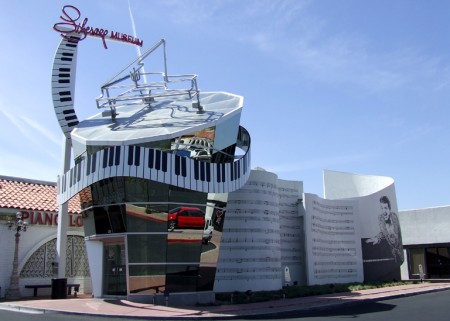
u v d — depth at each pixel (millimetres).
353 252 39062
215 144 24562
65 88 29203
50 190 34281
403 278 52281
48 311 19938
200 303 23031
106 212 23875
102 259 25734
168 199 23172
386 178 44344
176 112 28234
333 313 20469
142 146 23312
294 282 35000
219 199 24578
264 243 29109
